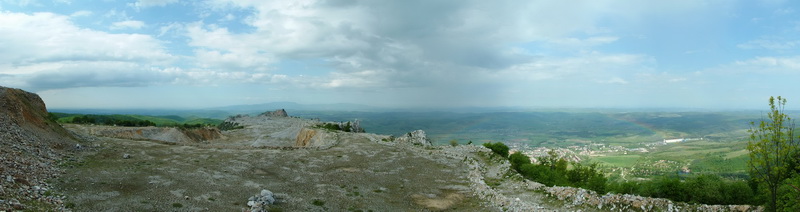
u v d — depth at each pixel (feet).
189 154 198.90
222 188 139.13
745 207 113.80
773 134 89.97
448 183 180.24
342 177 178.91
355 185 165.68
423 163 225.35
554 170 269.85
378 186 167.22
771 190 92.48
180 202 116.98
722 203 175.94
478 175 196.75
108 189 121.19
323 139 312.71
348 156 230.27
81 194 111.86
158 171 153.69
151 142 225.76
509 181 184.44
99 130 310.86
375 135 333.21
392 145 280.92
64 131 204.95
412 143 303.27
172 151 203.31
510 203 138.41
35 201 94.32
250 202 122.11
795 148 87.66
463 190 167.53
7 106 174.29
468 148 294.87
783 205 102.42
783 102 89.56
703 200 179.32
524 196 151.02
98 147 190.60
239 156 204.74
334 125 452.35
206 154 202.90
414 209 137.28
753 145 92.94
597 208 127.44
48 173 123.95
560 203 137.59
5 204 83.25
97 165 152.15
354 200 142.72
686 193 184.75
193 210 111.14
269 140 430.20
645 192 193.26
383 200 146.10
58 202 100.12
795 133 87.92
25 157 130.62
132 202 111.45
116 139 224.33
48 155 148.05
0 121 156.46
